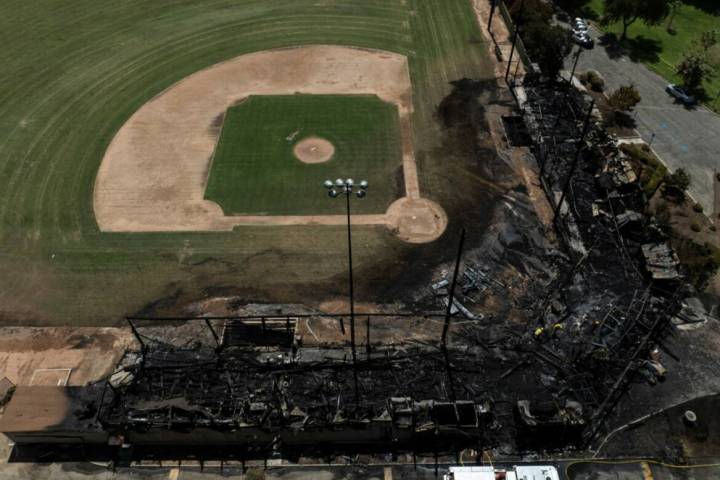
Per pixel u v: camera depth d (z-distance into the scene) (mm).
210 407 40781
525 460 39656
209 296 50094
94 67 77625
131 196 59281
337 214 57406
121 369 43906
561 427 39844
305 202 58625
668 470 39219
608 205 56344
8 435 39250
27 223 56469
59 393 40688
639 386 43188
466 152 64375
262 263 52812
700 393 42938
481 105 70938
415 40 83500
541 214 56750
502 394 42656
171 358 44906
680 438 40625
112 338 46938
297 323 47781
